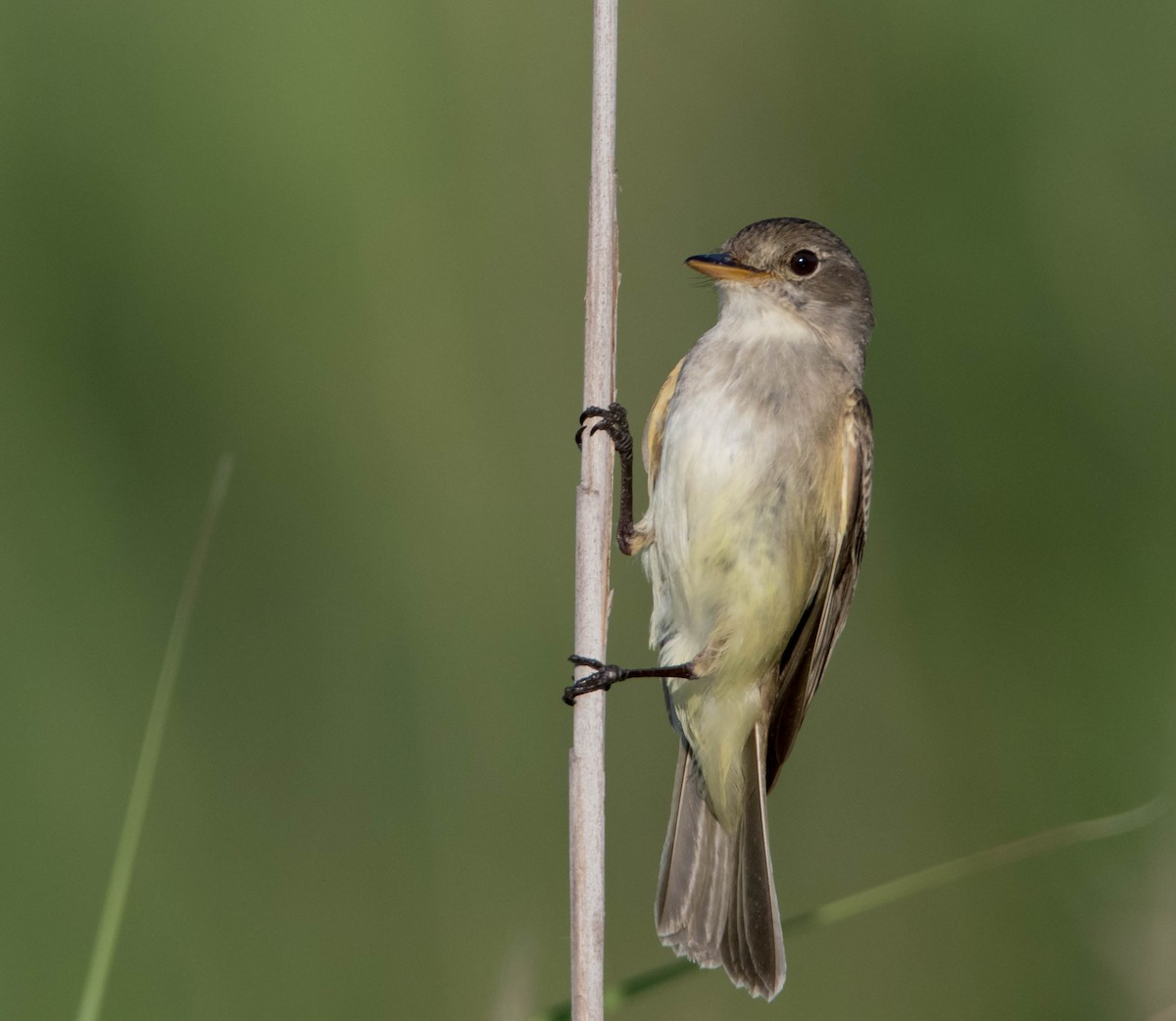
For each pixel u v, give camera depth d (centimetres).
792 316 944
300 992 1100
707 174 1294
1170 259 1250
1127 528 1232
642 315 1280
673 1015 1138
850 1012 1167
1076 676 1223
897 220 1281
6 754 1129
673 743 1221
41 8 1231
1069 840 795
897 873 1201
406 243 1250
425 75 1273
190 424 1220
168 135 1241
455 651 1207
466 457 1238
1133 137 1266
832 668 1238
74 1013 1051
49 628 1160
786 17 1299
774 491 881
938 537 1253
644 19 1309
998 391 1260
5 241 1209
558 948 1138
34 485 1183
